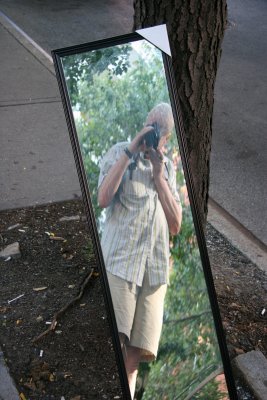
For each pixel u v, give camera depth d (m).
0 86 6.89
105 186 2.52
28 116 6.20
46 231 4.27
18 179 5.05
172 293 2.65
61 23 9.58
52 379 3.07
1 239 4.14
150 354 2.60
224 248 4.45
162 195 2.62
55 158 5.43
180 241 2.66
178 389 2.69
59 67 2.44
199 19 2.94
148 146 2.59
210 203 5.12
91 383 3.06
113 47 2.51
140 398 2.61
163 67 2.60
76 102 2.47
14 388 2.99
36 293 3.63
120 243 2.54
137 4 3.06
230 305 3.68
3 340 3.29
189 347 2.70
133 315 2.57
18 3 10.62
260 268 4.22
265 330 3.50
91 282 3.73
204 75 3.09
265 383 3.07
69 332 3.35
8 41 8.43
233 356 3.26
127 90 2.55
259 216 4.98
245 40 9.41
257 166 5.79
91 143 2.49
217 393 2.76
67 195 4.84
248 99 7.30
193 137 3.21
